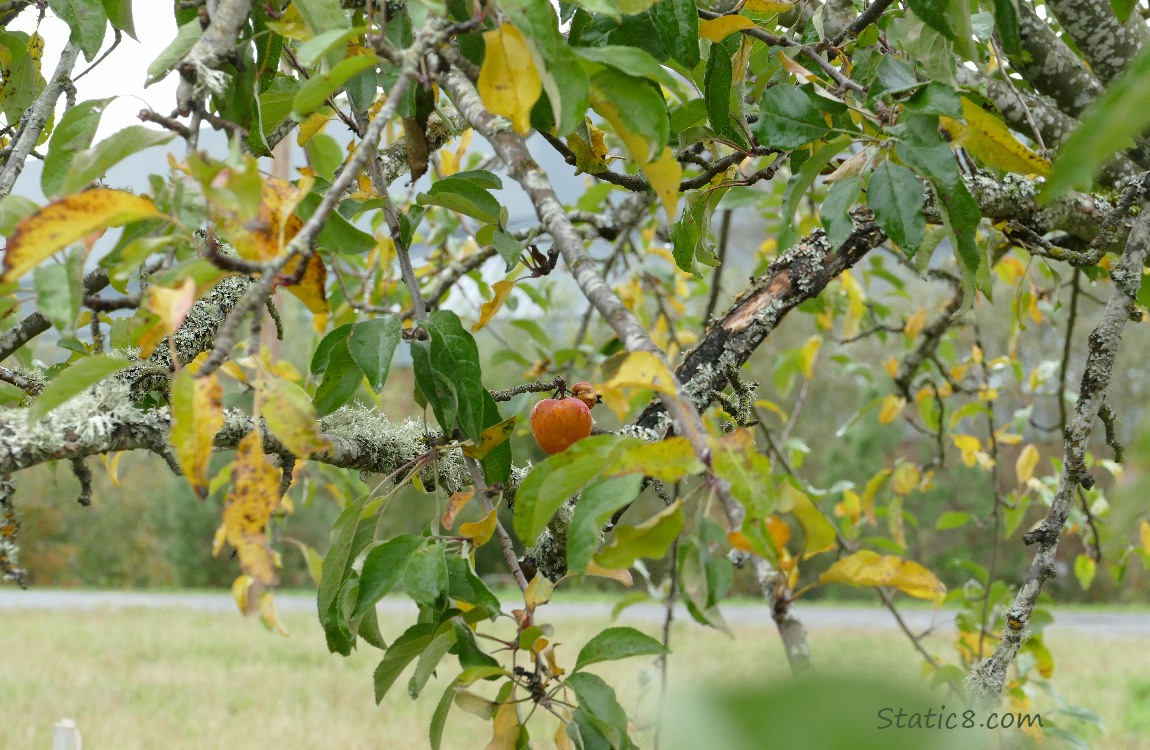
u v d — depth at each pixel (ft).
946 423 12.31
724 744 0.63
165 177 3.04
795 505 2.36
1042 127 5.94
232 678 26.32
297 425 2.67
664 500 3.92
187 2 3.45
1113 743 17.49
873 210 3.78
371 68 4.34
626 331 2.52
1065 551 48.73
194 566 53.72
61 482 50.55
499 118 3.20
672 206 3.14
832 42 4.71
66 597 48.83
